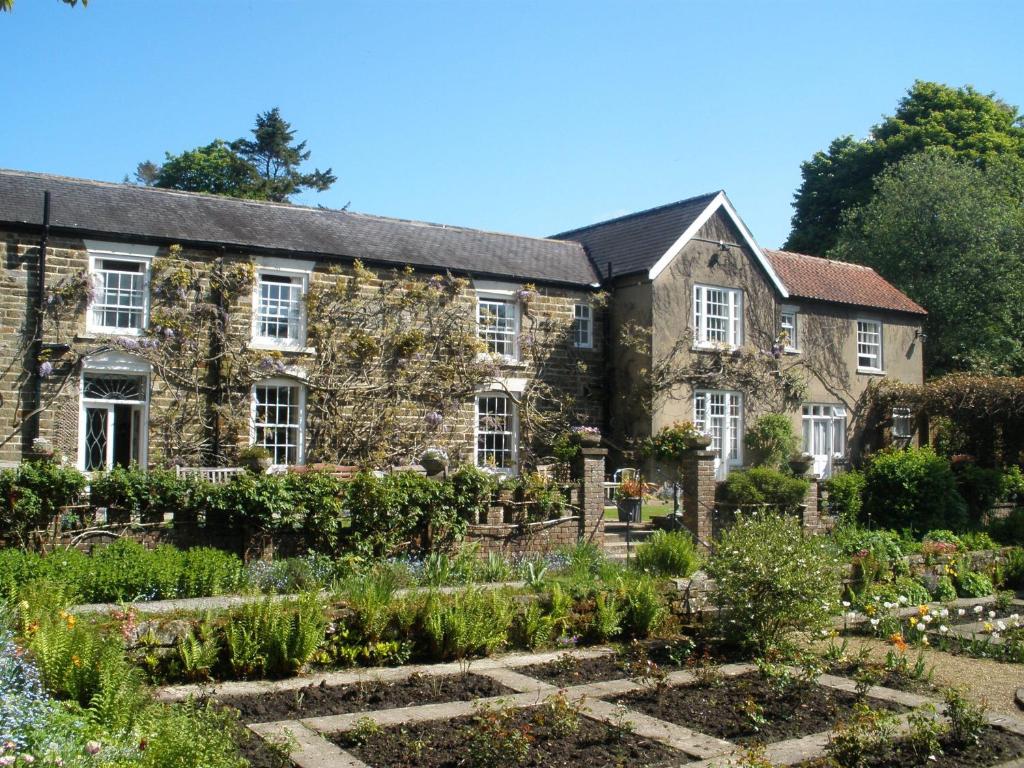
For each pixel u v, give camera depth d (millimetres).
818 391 27359
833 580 9484
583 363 23594
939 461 19047
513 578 11328
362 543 11969
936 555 13766
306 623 7746
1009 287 31266
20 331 17250
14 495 10445
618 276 23953
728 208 24688
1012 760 6473
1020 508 19469
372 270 20875
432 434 21203
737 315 25031
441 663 8430
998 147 40250
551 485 14414
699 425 23953
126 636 7172
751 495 15883
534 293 22938
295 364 19844
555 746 6203
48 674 6117
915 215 33000
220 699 6918
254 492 11344
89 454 17938
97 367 17797
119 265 18359
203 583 9617
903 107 43500
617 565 11477
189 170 43938
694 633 9984
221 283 19078
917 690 8227
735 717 7051
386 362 20844
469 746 5852
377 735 6195
